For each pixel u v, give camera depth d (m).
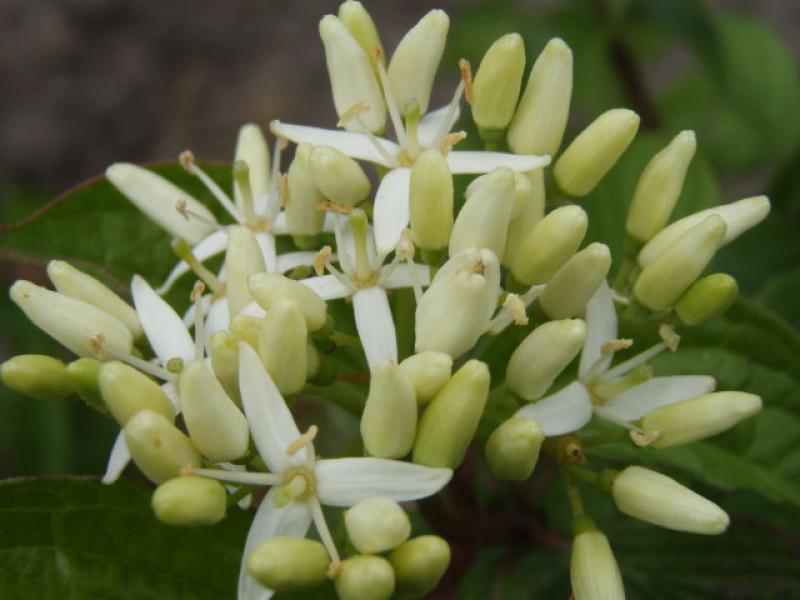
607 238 0.09
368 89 0.07
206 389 0.06
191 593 0.07
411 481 0.06
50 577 0.07
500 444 0.07
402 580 0.06
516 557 0.09
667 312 0.07
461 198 0.08
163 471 0.06
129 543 0.07
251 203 0.08
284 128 0.07
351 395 0.07
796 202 0.10
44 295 0.07
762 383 0.08
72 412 0.11
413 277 0.07
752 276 0.10
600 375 0.07
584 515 0.07
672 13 0.11
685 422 0.07
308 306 0.07
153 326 0.07
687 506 0.07
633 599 0.08
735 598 0.08
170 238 0.09
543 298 0.07
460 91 0.07
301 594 0.07
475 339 0.07
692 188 0.09
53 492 0.07
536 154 0.07
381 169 0.08
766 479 0.08
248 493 0.07
